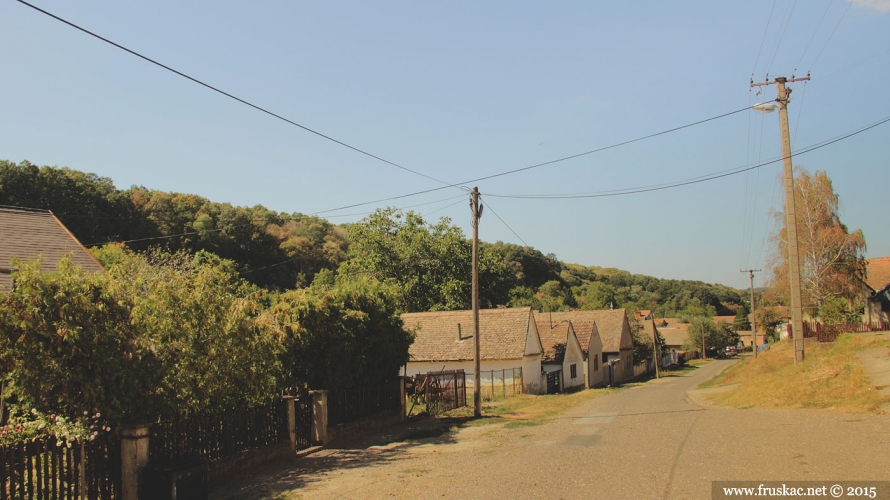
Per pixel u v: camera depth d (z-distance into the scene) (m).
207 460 10.15
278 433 12.38
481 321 33.56
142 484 8.59
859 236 44.59
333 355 15.24
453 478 10.00
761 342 115.62
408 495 8.91
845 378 17.72
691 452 10.95
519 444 13.85
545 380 34.72
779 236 47.69
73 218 37.50
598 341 47.00
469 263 44.91
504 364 31.61
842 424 12.66
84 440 8.19
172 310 10.24
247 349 11.52
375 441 15.52
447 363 31.78
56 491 7.71
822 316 41.22
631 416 18.55
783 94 21.81
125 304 9.51
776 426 13.29
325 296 15.38
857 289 45.34
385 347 17.64
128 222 41.28
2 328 8.31
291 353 14.14
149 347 9.55
